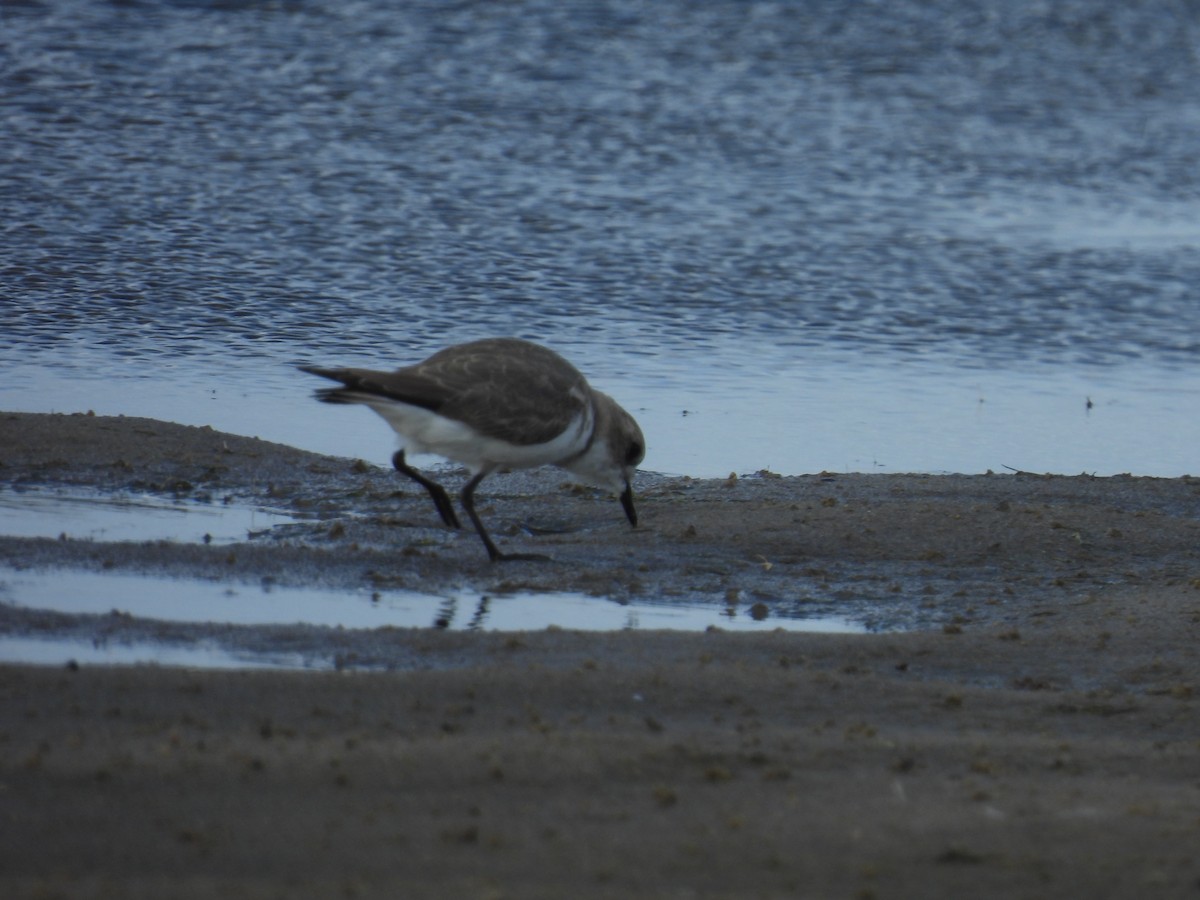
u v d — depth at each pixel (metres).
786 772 7.88
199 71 32.44
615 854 6.77
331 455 15.49
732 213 26.00
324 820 6.97
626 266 23.03
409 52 35.16
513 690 8.96
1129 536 13.44
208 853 6.58
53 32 34.28
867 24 40.53
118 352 18.53
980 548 13.01
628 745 8.09
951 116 33.19
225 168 26.56
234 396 17.27
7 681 8.57
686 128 31.05
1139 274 23.61
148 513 13.16
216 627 10.12
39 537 11.93
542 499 14.30
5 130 27.48
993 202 27.53
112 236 22.80
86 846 6.59
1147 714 9.36
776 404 17.86
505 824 7.04
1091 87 36.12
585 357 19.22
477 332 19.91
